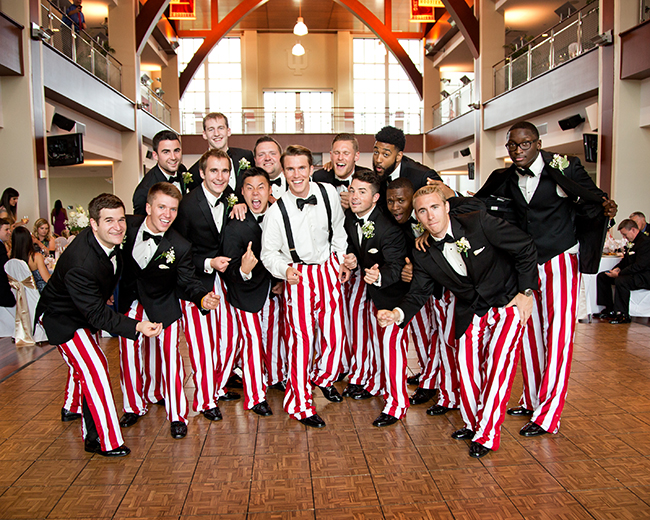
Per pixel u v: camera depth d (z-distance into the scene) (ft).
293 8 61.41
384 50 71.56
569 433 9.64
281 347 12.39
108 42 42.65
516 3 40.86
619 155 26.35
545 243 9.65
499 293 8.87
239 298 10.65
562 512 7.10
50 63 27.22
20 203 24.88
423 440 9.46
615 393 11.67
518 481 7.94
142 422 10.50
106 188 65.36
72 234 26.35
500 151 42.29
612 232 26.48
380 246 10.10
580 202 9.26
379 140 10.36
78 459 8.87
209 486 7.91
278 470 8.39
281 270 9.86
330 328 10.96
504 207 10.10
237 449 9.17
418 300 9.39
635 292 19.26
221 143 11.96
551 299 9.71
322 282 10.53
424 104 60.44
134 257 9.37
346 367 12.69
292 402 10.36
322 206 10.23
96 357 8.85
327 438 9.58
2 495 7.71
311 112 61.57
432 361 11.28
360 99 71.67
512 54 39.14
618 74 26.11
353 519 7.01
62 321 8.65
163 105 55.31
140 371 10.62
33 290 17.34
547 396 9.71
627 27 25.99
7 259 17.80
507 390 8.98
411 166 10.81
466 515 7.06
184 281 9.53
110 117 37.19
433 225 8.45
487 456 8.77
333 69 71.36
